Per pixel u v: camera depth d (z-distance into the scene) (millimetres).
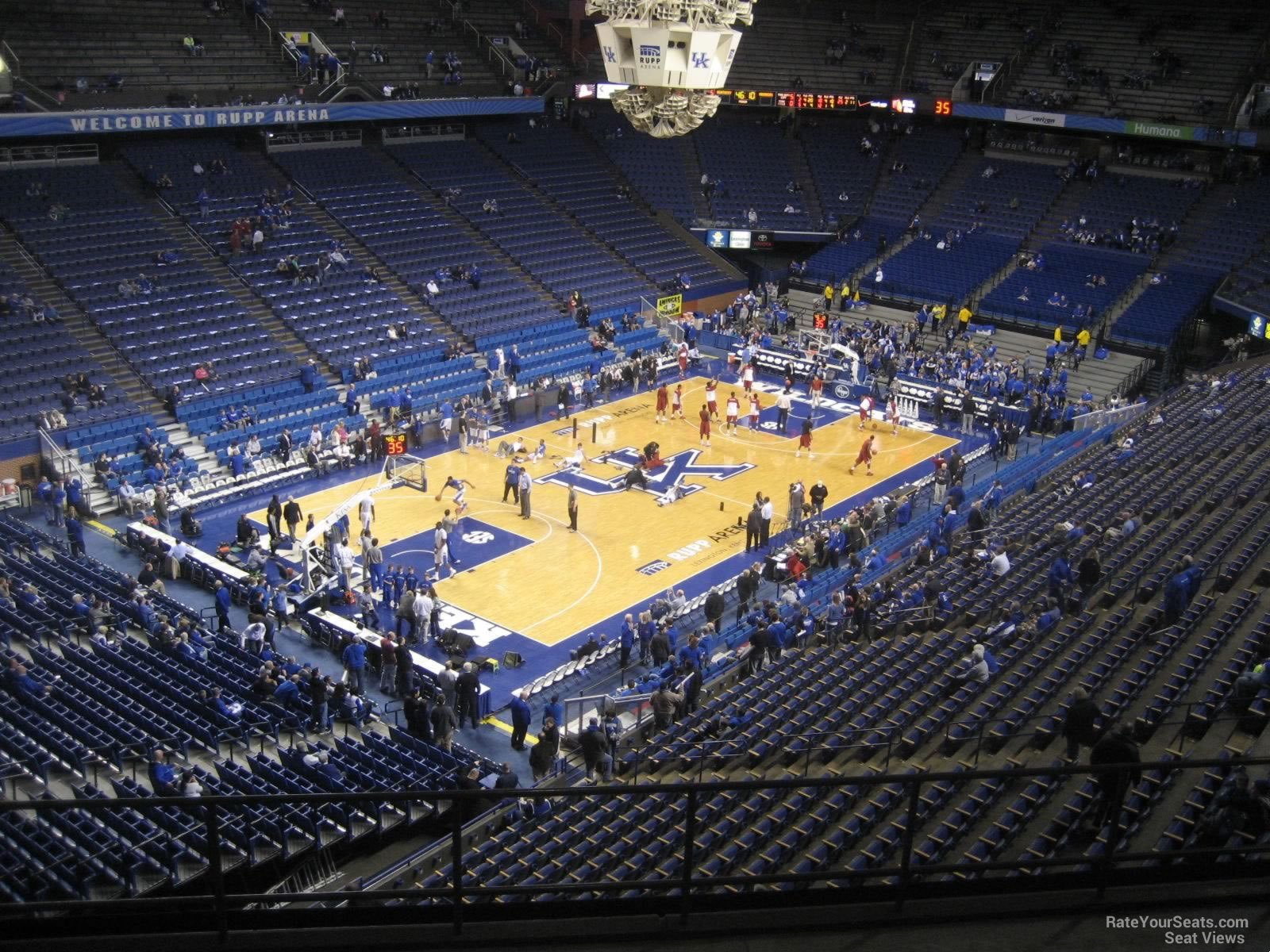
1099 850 14797
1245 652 21875
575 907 7934
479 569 34625
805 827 18391
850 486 41906
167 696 24422
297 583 32219
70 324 43062
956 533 34000
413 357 48219
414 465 42156
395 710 26766
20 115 44688
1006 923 7879
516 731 25172
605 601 32906
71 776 20719
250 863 18938
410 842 21391
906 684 24125
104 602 28656
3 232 45375
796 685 25078
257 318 47125
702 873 17344
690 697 25703
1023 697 21938
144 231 48219
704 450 45062
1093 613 26328
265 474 40281
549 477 41781
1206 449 37469
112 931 7691
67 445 38438
